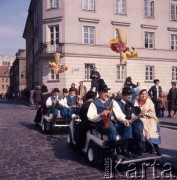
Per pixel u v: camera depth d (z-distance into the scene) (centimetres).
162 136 1022
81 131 745
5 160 736
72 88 1169
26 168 664
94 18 3111
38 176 605
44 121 1154
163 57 3416
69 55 3008
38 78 3462
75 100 1160
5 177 601
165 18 3447
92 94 793
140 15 3316
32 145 923
